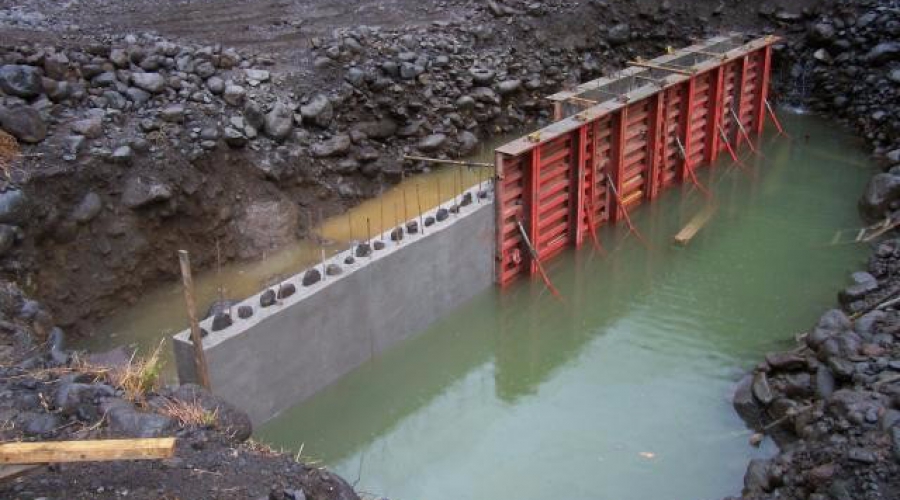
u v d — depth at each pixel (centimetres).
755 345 1588
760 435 1322
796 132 2553
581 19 2609
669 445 1338
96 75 1755
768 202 2159
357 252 1484
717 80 2266
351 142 2014
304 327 1362
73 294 1523
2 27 1873
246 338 1263
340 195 1950
